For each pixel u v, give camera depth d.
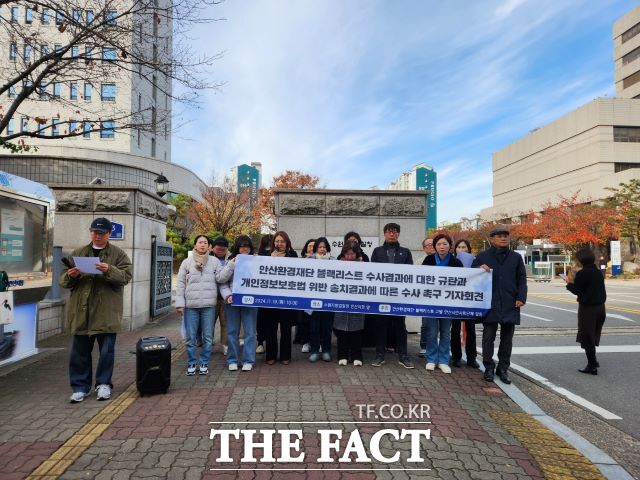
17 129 24.19
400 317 5.69
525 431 3.79
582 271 5.95
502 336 5.33
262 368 5.53
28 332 6.07
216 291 5.33
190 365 5.16
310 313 5.94
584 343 5.89
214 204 26.78
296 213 8.24
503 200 75.44
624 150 49.88
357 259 5.86
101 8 6.18
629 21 56.16
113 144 31.30
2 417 3.86
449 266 5.57
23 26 6.92
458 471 3.04
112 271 4.21
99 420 3.79
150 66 6.50
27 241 5.82
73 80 6.97
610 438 3.81
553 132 59.47
